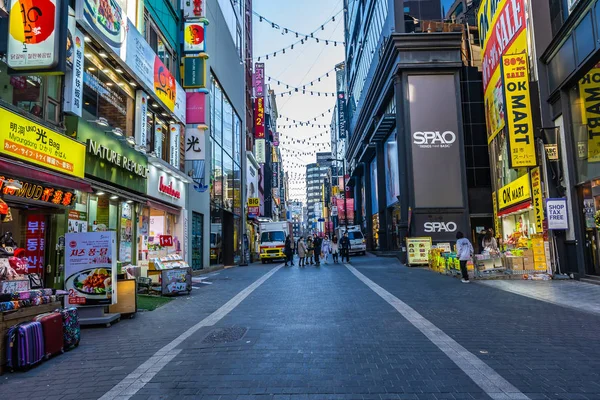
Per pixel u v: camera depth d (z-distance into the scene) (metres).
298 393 4.28
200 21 19.33
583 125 12.64
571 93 13.28
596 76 11.81
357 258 29.67
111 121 12.93
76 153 10.16
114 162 12.12
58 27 8.11
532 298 9.89
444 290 11.54
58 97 10.14
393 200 30.39
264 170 55.03
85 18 10.62
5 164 7.64
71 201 9.84
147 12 15.74
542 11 14.75
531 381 4.46
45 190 8.94
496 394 4.13
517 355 5.39
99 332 7.56
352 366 5.08
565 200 13.53
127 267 9.70
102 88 12.44
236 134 31.00
